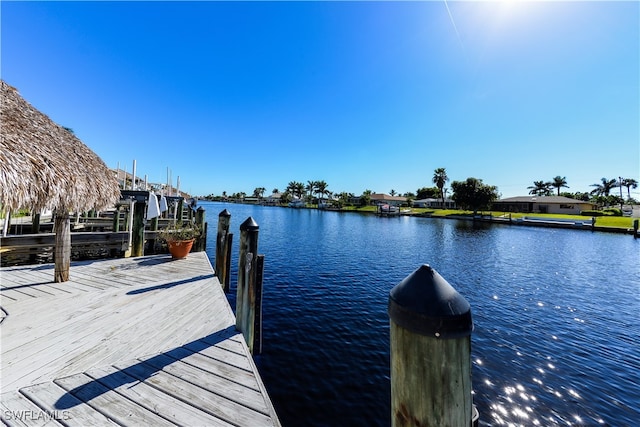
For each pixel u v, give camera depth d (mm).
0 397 1694
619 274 8938
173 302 3449
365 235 18000
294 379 3377
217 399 1788
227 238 4812
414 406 798
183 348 2416
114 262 5539
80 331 2615
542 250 13258
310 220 30250
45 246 5203
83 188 3580
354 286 7234
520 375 3566
